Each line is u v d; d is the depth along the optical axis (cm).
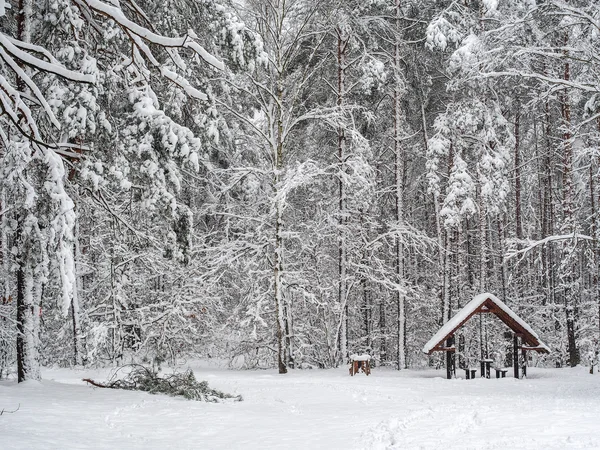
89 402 1170
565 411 967
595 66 1933
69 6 1130
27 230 1024
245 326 2452
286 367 2366
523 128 3556
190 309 2666
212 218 3002
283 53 2527
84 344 2675
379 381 1938
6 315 1566
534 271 3662
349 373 2266
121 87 1240
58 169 875
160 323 2548
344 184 2670
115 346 2448
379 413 1068
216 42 1580
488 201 2636
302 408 1201
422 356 3672
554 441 670
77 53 1130
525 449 635
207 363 3028
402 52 2927
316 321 3042
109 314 2698
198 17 1558
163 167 1208
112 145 1185
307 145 3014
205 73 1561
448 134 2773
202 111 1535
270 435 861
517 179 3272
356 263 2900
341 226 2653
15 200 1036
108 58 1250
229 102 2298
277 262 2452
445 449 670
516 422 857
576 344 2786
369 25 2753
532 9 1945
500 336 3056
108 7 679
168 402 1234
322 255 2903
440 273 2984
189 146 1191
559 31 2122
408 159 3353
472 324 3020
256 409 1173
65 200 872
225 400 1335
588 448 615
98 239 2447
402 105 3114
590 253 2448
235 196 2881
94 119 1118
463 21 2561
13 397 1161
